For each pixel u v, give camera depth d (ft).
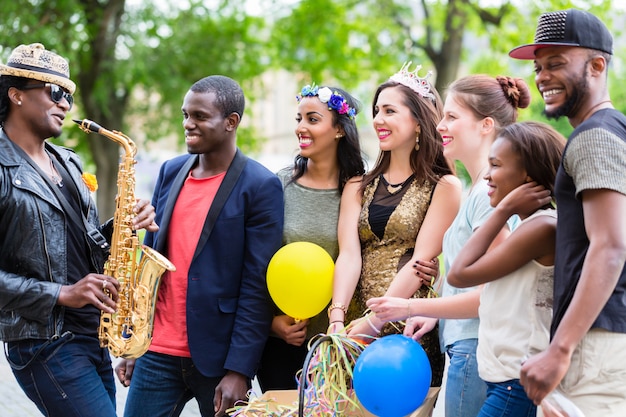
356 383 9.16
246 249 10.70
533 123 8.59
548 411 7.48
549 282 8.13
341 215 10.97
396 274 10.44
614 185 7.06
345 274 10.48
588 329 7.16
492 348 8.39
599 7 43.68
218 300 10.59
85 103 45.52
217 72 48.21
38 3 41.60
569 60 7.70
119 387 19.35
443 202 10.51
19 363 9.92
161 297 10.88
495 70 51.90
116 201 10.60
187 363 10.69
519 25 47.29
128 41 46.09
